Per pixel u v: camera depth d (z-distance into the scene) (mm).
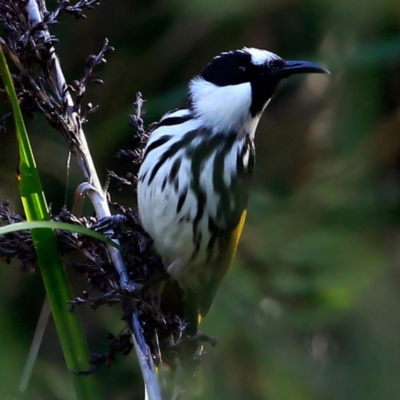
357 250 3504
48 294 3408
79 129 3428
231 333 3500
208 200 3453
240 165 3459
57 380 3506
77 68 3584
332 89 3549
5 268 3543
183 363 3418
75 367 3408
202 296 3473
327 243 3504
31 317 3547
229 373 3490
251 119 3461
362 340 3490
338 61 3541
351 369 3486
